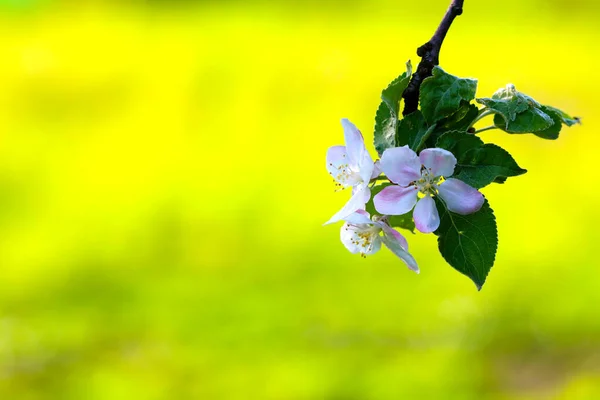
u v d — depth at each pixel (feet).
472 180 5.61
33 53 56.29
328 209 37.45
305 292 31.48
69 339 29.40
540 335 29.45
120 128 48.34
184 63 55.01
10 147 46.37
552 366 28.12
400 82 5.84
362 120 50.29
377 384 25.94
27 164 44.24
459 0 5.87
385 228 5.92
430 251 33.37
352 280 31.58
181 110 49.93
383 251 33.17
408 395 25.53
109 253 35.53
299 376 26.12
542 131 6.05
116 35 60.75
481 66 57.88
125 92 52.49
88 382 27.04
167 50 58.29
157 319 30.22
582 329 29.76
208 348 28.32
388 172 5.53
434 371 26.68
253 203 38.14
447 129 5.87
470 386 26.45
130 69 54.65
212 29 63.26
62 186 41.16
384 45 60.70
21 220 38.96
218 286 32.01
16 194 41.32
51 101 50.90
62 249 35.17
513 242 34.37
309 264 33.37
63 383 27.22
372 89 52.54
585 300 30.30
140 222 36.94
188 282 32.81
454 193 5.52
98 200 40.01
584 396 26.32
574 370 27.32
